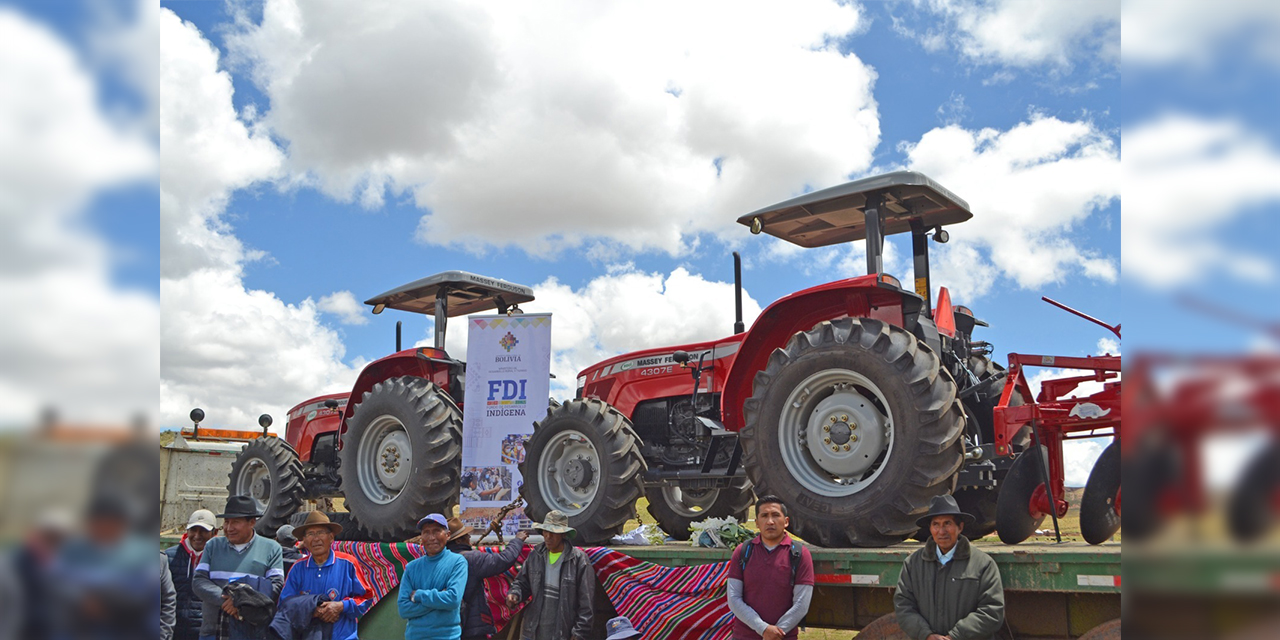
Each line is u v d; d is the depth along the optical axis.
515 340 6.30
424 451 6.21
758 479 4.51
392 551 5.49
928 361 4.09
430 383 6.50
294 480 7.70
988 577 3.30
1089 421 4.12
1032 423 4.18
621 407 6.75
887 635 3.72
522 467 5.86
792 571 3.75
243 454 8.06
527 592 4.70
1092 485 3.95
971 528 5.14
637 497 5.40
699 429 5.33
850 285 4.59
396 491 6.54
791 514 4.34
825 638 5.92
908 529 3.99
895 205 5.12
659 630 4.48
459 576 4.45
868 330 4.26
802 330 5.06
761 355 5.14
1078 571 3.31
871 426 4.23
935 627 3.31
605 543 5.38
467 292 7.60
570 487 5.68
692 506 6.79
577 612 4.57
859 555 3.86
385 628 5.39
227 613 4.29
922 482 3.91
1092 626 3.40
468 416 6.27
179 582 5.13
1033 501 4.25
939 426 3.95
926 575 3.39
